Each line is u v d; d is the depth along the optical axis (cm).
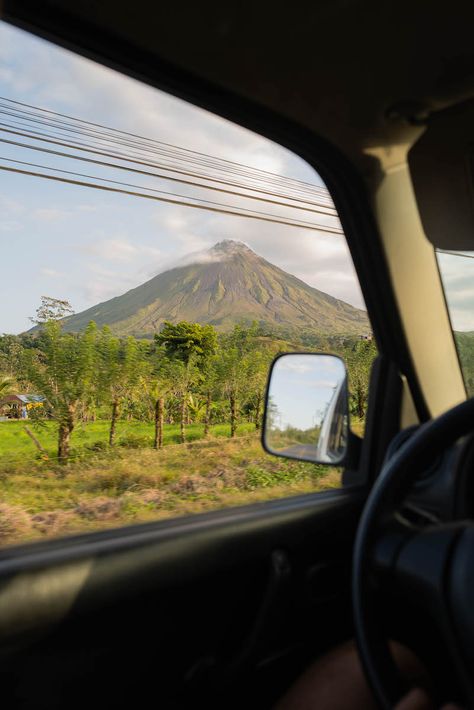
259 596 166
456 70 195
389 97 205
